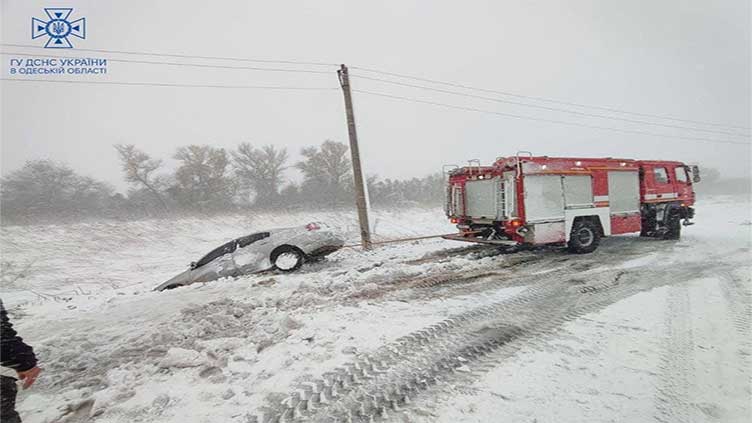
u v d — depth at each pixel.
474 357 3.25
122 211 19.94
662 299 4.75
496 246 9.71
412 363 3.18
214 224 18.94
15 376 2.17
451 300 5.01
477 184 9.09
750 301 4.59
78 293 8.59
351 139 11.12
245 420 2.45
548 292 5.29
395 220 21.33
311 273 7.37
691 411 2.40
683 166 10.91
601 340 3.52
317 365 3.18
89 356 3.62
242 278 7.17
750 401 2.48
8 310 5.73
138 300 5.92
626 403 2.50
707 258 7.45
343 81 11.14
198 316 4.53
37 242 13.73
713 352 3.21
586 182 8.56
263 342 3.56
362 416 2.46
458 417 2.40
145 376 3.07
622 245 9.56
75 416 2.58
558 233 8.05
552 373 2.92
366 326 4.04
